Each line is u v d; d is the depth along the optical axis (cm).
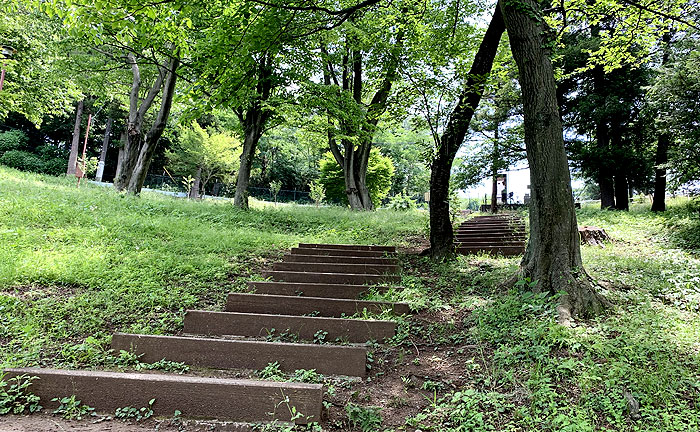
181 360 384
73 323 452
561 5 736
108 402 302
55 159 3028
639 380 304
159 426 284
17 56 1659
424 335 448
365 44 1320
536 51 524
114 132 3688
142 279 594
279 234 1071
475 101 817
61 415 295
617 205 1761
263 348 379
